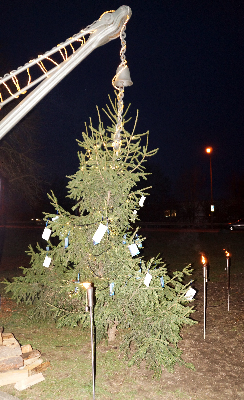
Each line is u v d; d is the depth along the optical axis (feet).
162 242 66.39
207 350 17.53
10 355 14.26
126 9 11.51
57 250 18.08
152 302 16.21
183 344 18.29
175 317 15.75
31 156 49.21
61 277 20.39
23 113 10.05
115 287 16.16
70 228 16.57
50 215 16.94
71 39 10.82
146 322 15.97
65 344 18.07
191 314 23.31
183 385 14.08
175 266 40.88
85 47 11.03
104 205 16.80
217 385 14.11
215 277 35.27
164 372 15.17
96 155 16.63
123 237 17.21
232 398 13.19
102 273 17.37
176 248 57.11
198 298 27.40
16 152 46.75
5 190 50.70
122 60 14.92
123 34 12.80
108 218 16.08
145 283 15.24
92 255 16.88
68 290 17.15
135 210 17.58
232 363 16.10
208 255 49.42
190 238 74.74
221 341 18.67
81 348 17.53
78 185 16.88
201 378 14.67
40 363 14.90
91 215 17.17
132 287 15.98
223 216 151.12
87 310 16.21
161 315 15.97
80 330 20.08
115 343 18.12
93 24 11.18
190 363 15.51
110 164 16.58
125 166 17.11
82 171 16.80
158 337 15.42
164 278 18.11
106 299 16.76
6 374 13.85
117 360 16.17
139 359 15.55
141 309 16.25
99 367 15.48
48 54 10.53
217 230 101.40
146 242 66.33
